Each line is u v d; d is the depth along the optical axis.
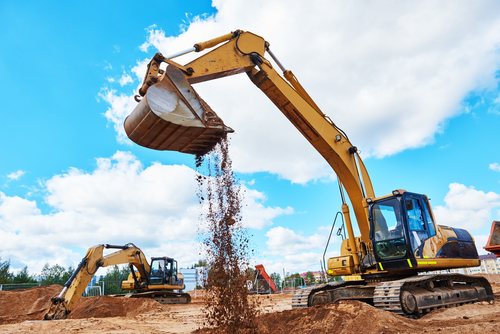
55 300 12.12
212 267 7.38
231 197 7.88
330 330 6.09
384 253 8.70
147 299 16.92
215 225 7.75
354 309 6.98
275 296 24.52
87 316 15.08
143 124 6.72
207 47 8.00
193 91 7.21
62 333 8.35
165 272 20.45
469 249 9.92
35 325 9.38
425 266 8.34
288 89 9.22
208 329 6.85
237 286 7.09
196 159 8.15
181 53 7.45
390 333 5.78
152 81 6.61
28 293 18.56
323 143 9.74
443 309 8.14
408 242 8.20
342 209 10.07
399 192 8.51
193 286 42.59
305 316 6.96
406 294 7.72
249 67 8.62
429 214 9.13
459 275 9.70
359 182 10.01
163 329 8.99
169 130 6.90
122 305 16.53
